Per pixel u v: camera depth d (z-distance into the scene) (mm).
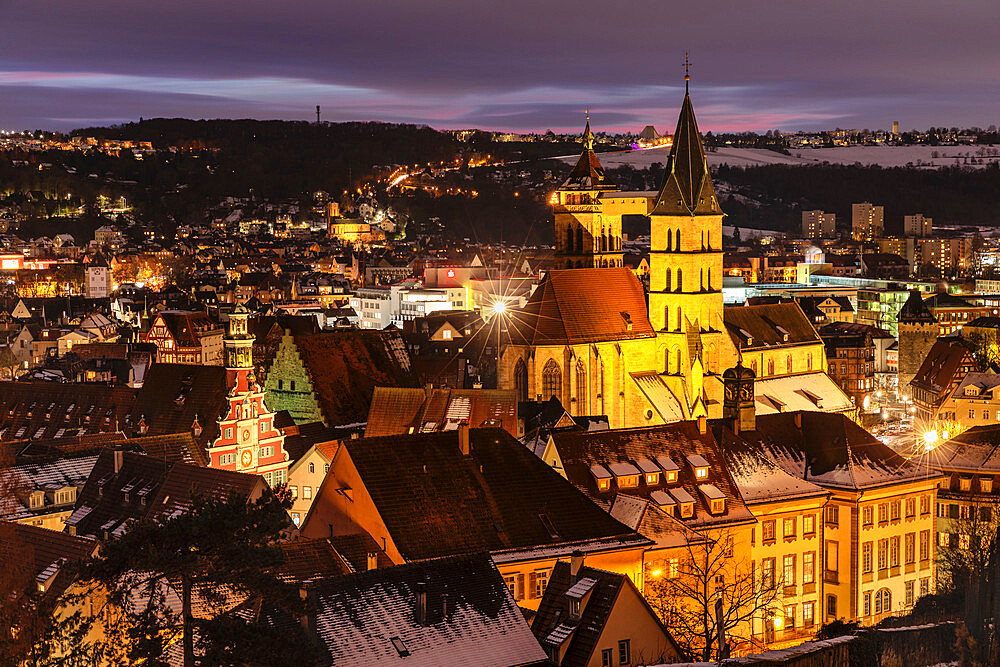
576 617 106312
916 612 142125
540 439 170500
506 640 104375
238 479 139625
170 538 92062
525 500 134250
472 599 106312
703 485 150500
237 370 189000
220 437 186625
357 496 130875
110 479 152250
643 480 147500
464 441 136375
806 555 158250
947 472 177375
